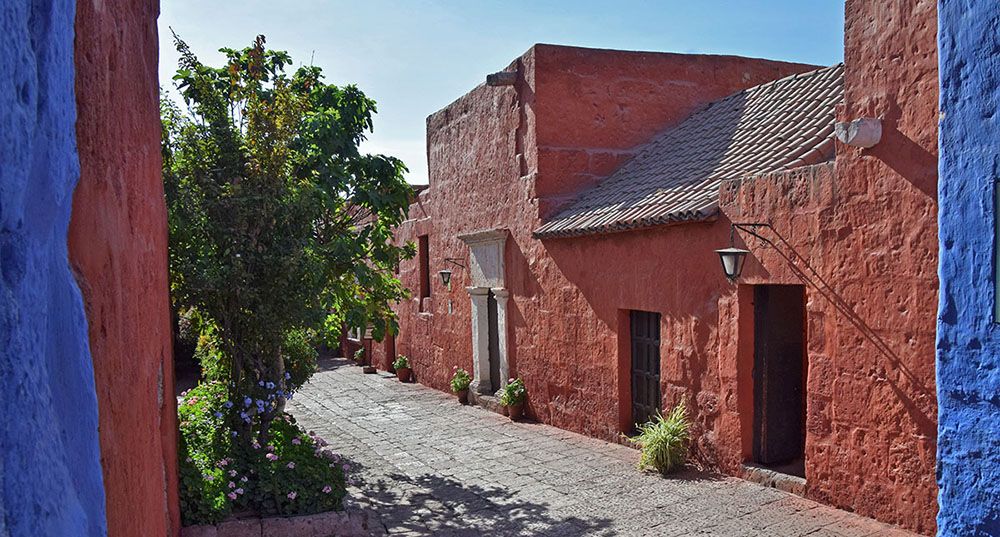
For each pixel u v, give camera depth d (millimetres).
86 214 2281
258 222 7215
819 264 7008
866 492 6590
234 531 6250
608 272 10344
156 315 4590
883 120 6340
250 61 7848
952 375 3721
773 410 8109
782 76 13906
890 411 6355
